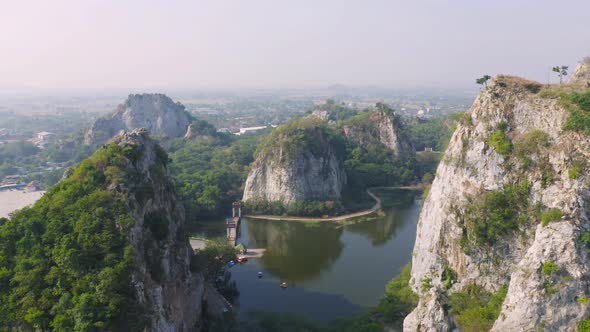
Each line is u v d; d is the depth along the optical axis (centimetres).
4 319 5509
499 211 7106
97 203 6266
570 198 5925
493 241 7181
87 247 5778
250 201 17238
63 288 5600
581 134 6481
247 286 10431
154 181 7388
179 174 19038
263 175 17850
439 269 7888
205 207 16250
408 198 19038
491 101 7700
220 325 8056
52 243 6075
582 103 6700
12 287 5828
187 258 7644
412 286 8644
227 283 10369
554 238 5653
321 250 12912
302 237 14225
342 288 10206
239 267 11669
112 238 5906
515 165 7112
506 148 7181
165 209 7531
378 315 8469
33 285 5684
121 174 6712
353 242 13575
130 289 5625
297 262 11956
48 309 5500
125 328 5325
